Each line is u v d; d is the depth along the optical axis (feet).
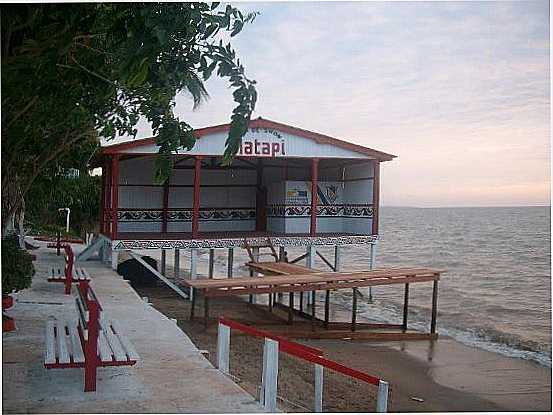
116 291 42.70
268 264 62.39
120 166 67.97
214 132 59.62
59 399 18.78
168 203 70.33
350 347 48.91
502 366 45.65
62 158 41.14
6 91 19.90
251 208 74.33
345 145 64.13
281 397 31.37
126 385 20.43
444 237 191.72
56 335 21.84
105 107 28.89
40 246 81.05
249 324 52.75
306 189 70.69
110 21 17.92
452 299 84.38
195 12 14.49
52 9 16.63
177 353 25.09
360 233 69.21
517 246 164.35
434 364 44.96
